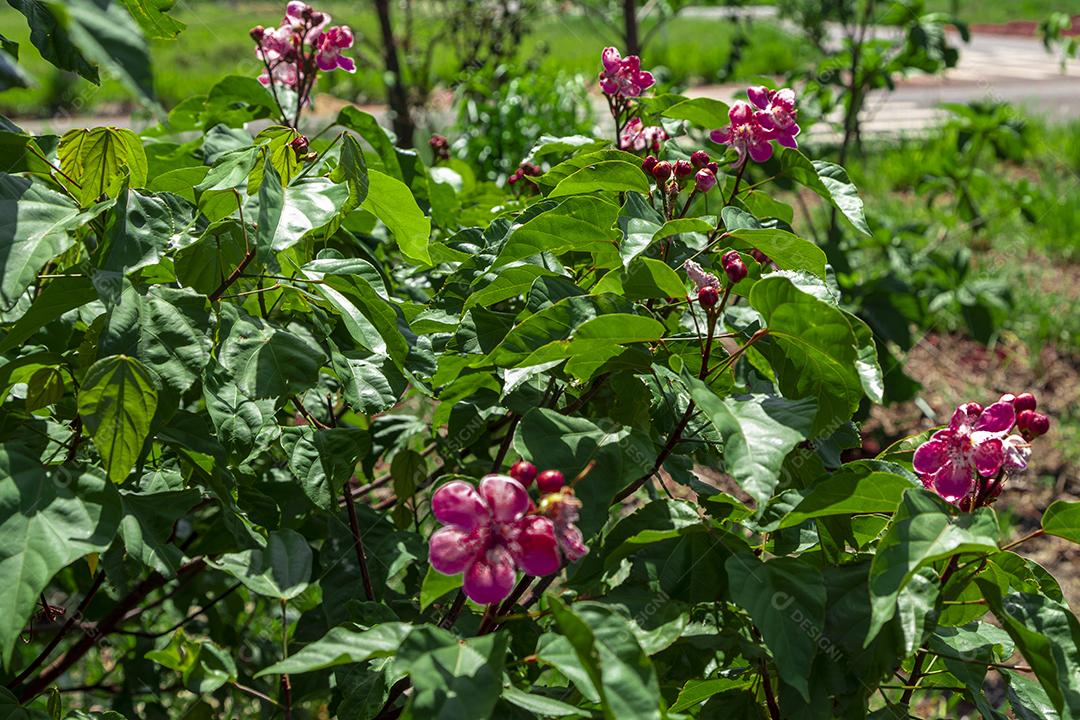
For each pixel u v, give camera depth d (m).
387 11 7.67
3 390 1.94
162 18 1.88
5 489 1.58
